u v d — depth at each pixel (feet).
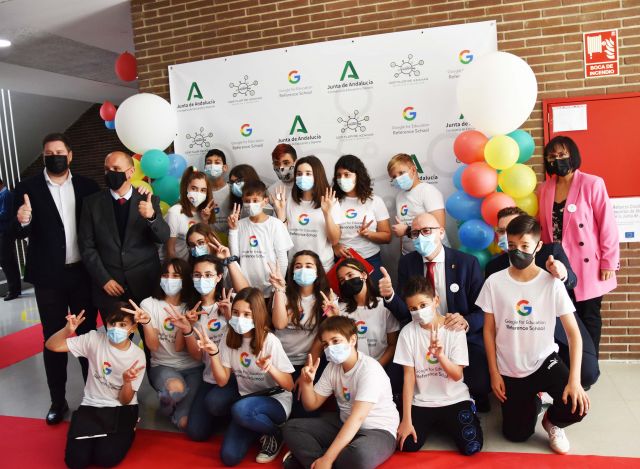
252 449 9.42
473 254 11.40
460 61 12.51
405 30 12.94
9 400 12.09
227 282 11.77
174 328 10.62
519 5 12.32
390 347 10.23
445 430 9.57
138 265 11.33
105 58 21.74
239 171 12.39
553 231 11.10
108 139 39.11
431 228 9.84
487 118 10.77
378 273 12.08
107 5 15.47
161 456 9.19
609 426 9.36
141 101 13.33
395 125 13.00
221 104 14.30
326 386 8.86
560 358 8.96
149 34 15.06
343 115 13.33
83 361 11.85
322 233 11.72
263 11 13.99
